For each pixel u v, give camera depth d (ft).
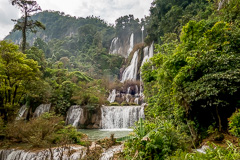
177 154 13.25
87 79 112.68
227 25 23.84
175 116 24.79
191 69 21.53
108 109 71.15
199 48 23.04
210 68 19.36
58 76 98.53
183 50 25.25
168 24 94.63
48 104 76.43
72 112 72.59
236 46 20.62
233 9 31.58
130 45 208.74
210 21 32.07
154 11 131.54
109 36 252.83
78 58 188.96
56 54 181.47
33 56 92.12
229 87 16.97
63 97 76.33
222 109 20.39
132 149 16.76
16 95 54.44
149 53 122.31
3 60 45.42
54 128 33.47
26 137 33.65
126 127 65.46
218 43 22.08
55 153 24.98
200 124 22.04
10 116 46.57
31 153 26.43
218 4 52.24
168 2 110.42
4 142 33.53
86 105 70.85
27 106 78.84
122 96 106.93
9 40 49.65
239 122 14.11
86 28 232.32
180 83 22.47
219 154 10.51
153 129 16.89
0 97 45.88
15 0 75.87
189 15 70.64
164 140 15.66
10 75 45.47
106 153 23.47
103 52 187.32
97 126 67.56
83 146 28.99
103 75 149.18
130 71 136.98
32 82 55.62
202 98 18.54
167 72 26.12
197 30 26.07
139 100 93.40
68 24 363.76
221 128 19.58
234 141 16.30
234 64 18.06
